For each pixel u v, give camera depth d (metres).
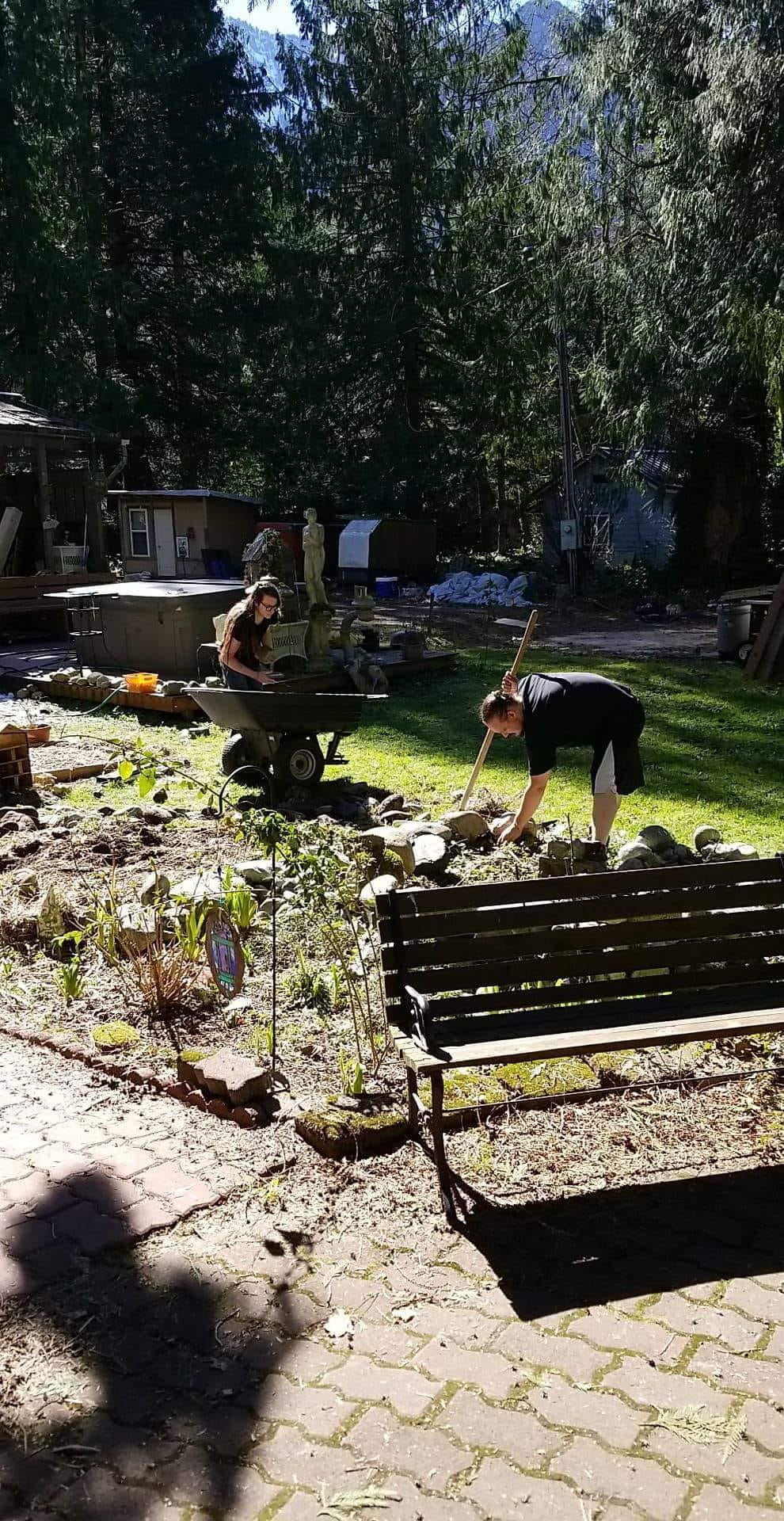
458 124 29.83
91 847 6.72
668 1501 2.22
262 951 5.10
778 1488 2.26
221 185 30.61
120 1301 2.84
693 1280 2.92
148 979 4.67
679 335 20.17
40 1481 2.30
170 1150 3.54
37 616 18.61
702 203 17.48
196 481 34.62
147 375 31.77
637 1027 3.53
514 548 35.72
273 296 31.83
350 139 30.23
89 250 29.02
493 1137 3.65
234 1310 2.81
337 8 30.22
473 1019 3.67
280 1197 3.29
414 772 9.08
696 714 11.63
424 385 32.09
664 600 23.97
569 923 3.92
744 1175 3.42
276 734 8.09
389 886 5.39
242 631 8.25
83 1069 4.12
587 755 9.66
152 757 6.81
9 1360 2.64
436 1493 2.25
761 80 16.02
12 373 27.92
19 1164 3.46
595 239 22.09
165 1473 2.31
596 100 20.67
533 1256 3.03
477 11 30.00
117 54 29.88
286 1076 4.01
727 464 25.12
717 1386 2.54
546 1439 2.39
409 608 22.48
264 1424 2.44
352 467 30.84
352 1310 2.81
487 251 29.61
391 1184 3.38
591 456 27.86
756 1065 4.09
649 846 6.48
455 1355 2.64
